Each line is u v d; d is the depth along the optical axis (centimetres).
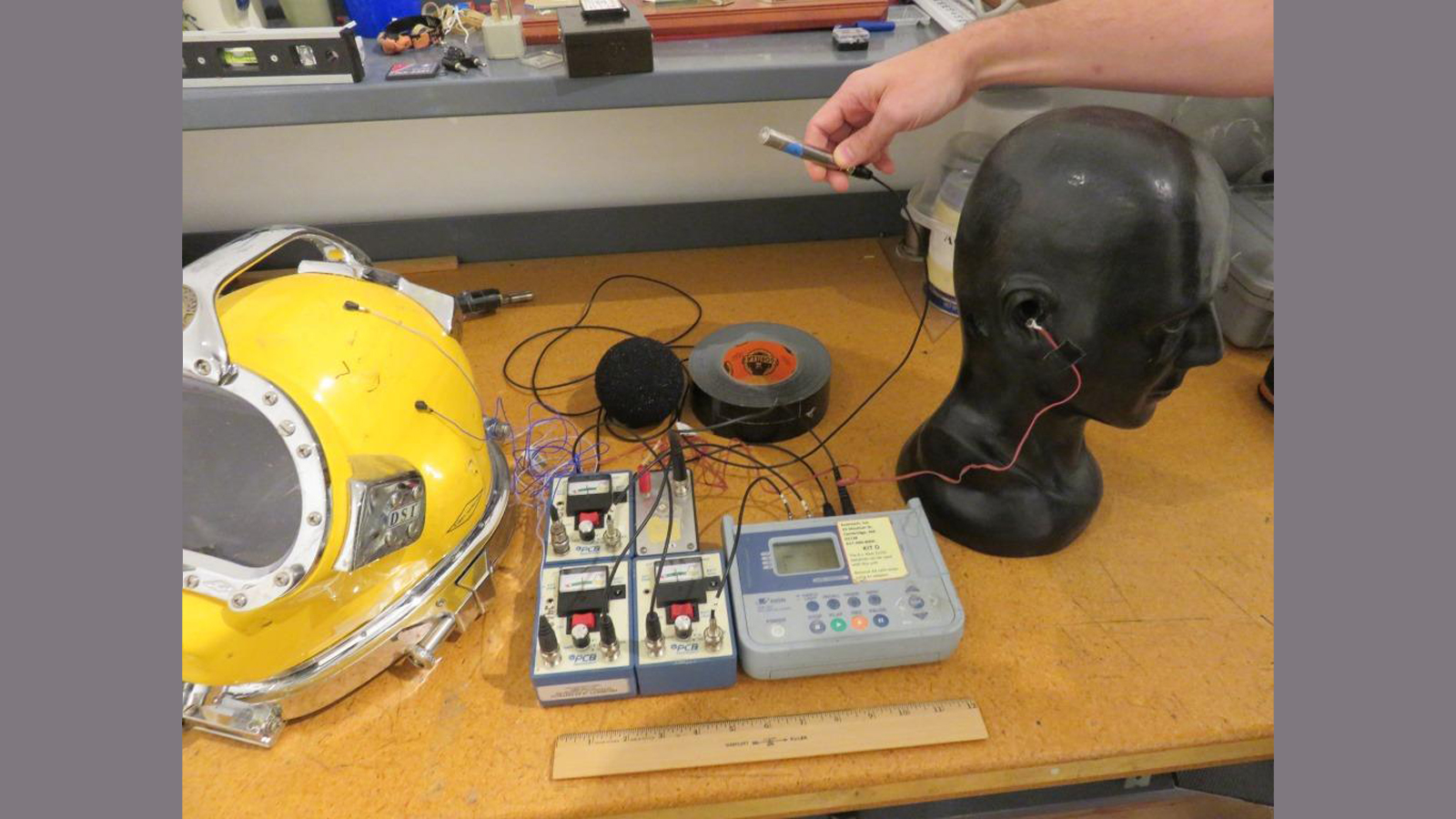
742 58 94
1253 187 127
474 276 133
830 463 98
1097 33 77
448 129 125
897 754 69
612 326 122
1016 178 64
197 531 64
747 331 111
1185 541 88
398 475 64
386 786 67
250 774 68
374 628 71
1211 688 73
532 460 99
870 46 97
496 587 84
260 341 65
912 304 126
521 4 101
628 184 135
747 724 71
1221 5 74
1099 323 64
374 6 101
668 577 77
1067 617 80
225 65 87
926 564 80
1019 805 101
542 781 67
